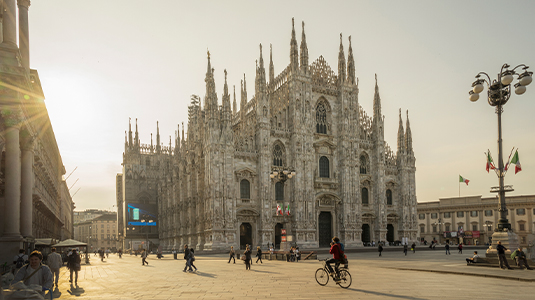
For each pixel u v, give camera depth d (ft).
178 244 401.90
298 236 295.48
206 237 286.87
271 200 295.48
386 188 350.23
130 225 483.51
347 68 342.23
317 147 318.04
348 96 334.65
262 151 295.28
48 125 196.75
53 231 327.26
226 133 289.94
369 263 151.23
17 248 113.39
